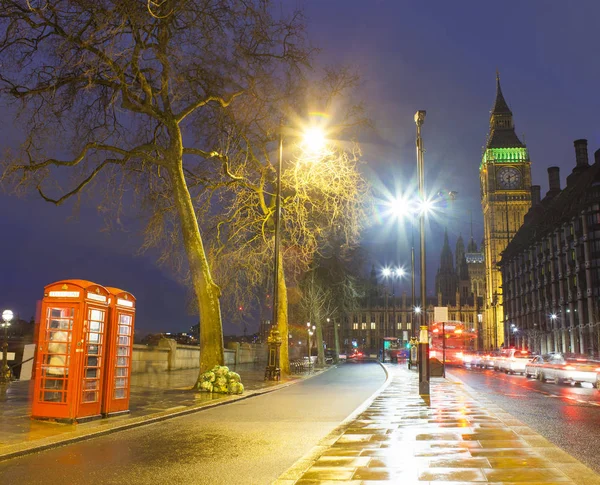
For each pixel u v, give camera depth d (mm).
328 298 55656
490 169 181375
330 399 19578
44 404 11953
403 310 194375
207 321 21469
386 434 10609
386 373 39938
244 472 7941
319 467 7711
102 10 17797
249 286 32125
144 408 15094
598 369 25859
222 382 20000
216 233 30266
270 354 28984
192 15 19719
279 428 12305
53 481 7352
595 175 79875
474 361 56281
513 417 13234
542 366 31422
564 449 9633
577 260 82625
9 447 9109
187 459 8836
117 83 20328
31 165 20203
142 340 37406
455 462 7898
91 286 12289
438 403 16781
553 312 93062
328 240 43844
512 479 6797
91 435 10758
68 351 11969
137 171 23547
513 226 178250
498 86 191500
